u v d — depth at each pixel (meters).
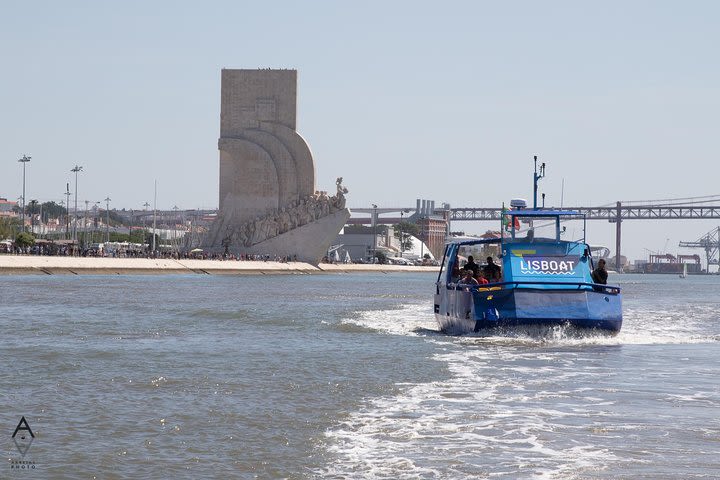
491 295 53.12
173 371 39.34
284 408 30.33
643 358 45.78
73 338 54.62
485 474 22.09
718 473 22.06
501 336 53.59
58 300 99.62
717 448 24.53
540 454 23.94
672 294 171.25
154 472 22.28
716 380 37.31
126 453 24.05
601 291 53.31
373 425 27.61
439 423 27.88
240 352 47.62
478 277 58.06
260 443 25.25
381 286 184.88
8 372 38.53
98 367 40.50
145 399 31.94
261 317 74.94
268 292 138.00
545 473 22.16
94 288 134.75
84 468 22.58
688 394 33.47
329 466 22.84
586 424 27.64
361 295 134.00
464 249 63.31
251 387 34.84
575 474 22.05
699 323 75.94
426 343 52.97
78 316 74.06
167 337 56.22
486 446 24.83
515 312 52.53
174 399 31.98
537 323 52.84
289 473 22.25
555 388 34.91
